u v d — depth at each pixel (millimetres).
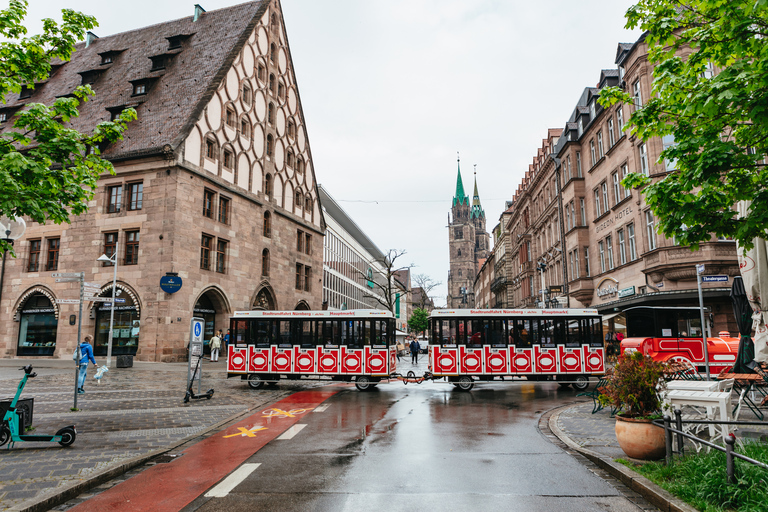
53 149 8836
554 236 40219
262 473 6938
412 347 38781
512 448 8438
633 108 25641
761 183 7176
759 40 6332
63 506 5734
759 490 4992
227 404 13578
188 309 29625
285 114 42688
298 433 9742
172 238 28891
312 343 17812
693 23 7574
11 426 8219
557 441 9000
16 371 23141
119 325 29969
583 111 33938
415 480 6570
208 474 6918
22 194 8180
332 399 14859
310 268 45812
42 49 9469
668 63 7379
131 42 41062
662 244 22859
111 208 30906
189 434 9523
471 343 17281
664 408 7117
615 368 7617
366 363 17469
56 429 9914
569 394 16094
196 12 40719
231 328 18250
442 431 9938
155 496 6027
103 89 37125
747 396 10703
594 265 31922
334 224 57562
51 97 38688
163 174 29656
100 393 15609
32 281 32406
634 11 7949
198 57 36469
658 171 23031
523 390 17281
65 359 30734
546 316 17219
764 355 9930
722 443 7410
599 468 7172
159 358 27938
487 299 88438
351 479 6621
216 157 33031
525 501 5738
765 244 9227
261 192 38031
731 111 6766
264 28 39688
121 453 7918
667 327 17531
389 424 10703
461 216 145375
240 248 34938
